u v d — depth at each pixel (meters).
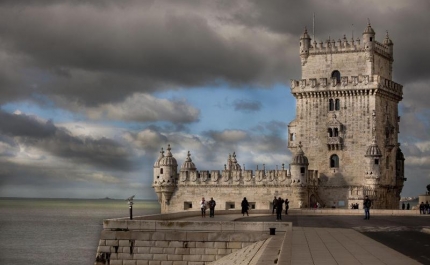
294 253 44.19
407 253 45.91
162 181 126.69
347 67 123.75
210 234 66.12
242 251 61.50
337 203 121.31
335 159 122.44
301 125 124.50
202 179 124.94
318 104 123.69
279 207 85.06
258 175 121.25
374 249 46.91
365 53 122.44
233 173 123.00
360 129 120.81
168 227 66.62
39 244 148.50
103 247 67.38
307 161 118.94
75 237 168.75
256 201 121.19
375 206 117.50
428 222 80.94
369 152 118.56
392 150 126.25
